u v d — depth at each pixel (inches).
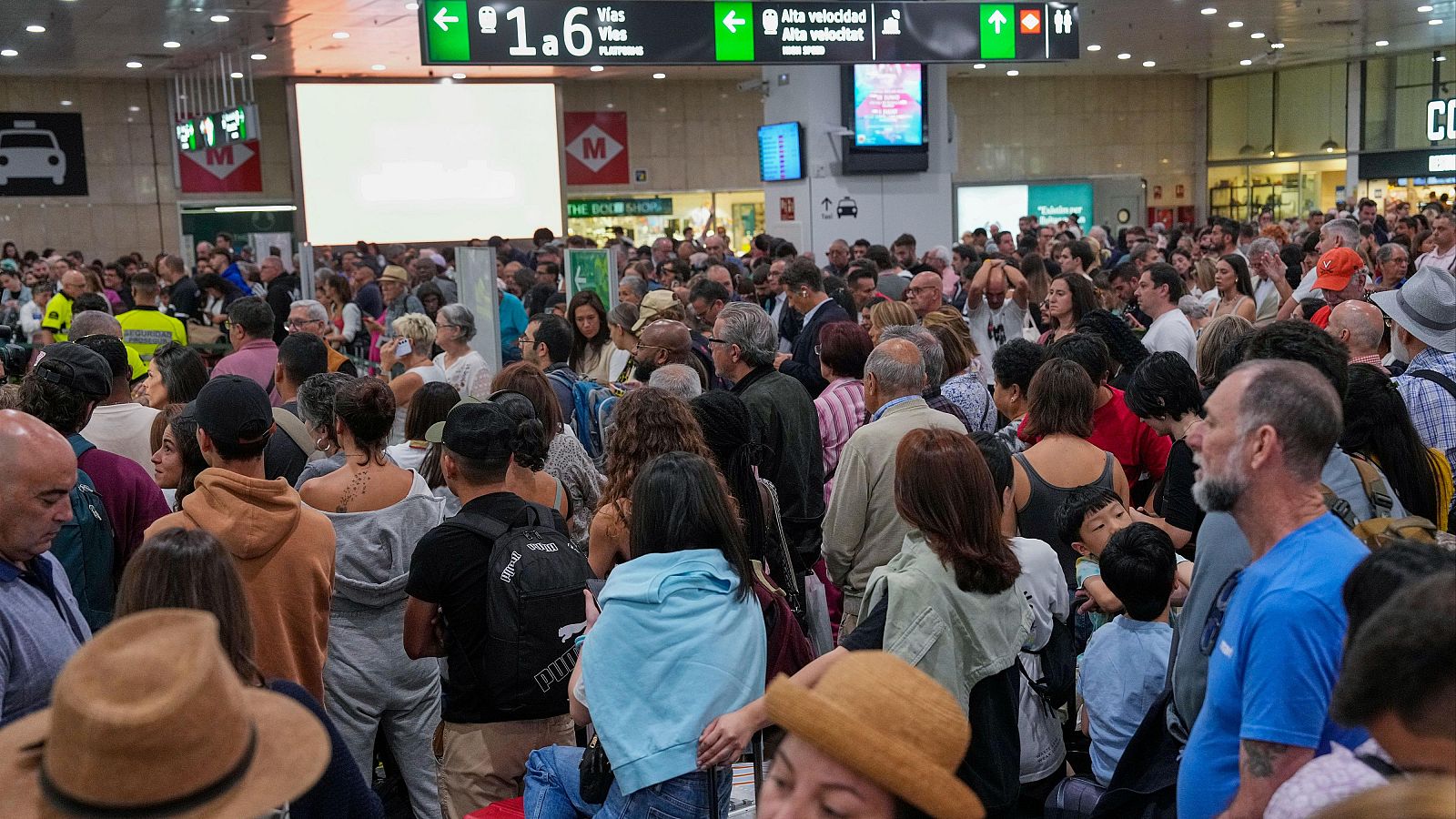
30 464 94.5
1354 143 1034.1
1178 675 98.0
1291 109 1082.1
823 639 160.6
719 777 101.8
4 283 629.3
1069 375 153.8
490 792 127.7
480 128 923.4
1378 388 115.1
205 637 53.9
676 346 212.4
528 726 126.5
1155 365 145.9
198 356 202.1
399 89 899.4
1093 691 127.4
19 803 56.4
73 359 139.8
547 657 122.8
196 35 664.4
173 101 890.1
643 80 1010.7
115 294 519.8
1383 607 54.8
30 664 94.8
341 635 137.5
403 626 137.3
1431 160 981.8
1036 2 401.7
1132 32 792.9
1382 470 114.6
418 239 914.7
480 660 126.3
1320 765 63.1
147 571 85.3
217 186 914.7
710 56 371.2
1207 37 837.2
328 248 880.9
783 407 183.6
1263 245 288.2
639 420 137.8
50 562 102.8
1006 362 184.7
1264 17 741.9
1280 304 291.0
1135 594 124.8
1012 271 288.8
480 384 255.4
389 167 902.4
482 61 352.2
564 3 356.5
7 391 144.9
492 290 308.0
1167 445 176.7
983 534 108.7
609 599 101.6
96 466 139.5
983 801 109.0
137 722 50.8
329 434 164.9
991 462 144.0
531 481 152.5
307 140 880.3
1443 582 53.0
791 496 181.2
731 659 100.4
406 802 158.4
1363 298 233.9
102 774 51.3
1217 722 82.2
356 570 136.6
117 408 181.3
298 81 872.3
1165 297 252.5
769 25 376.8
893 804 51.6
